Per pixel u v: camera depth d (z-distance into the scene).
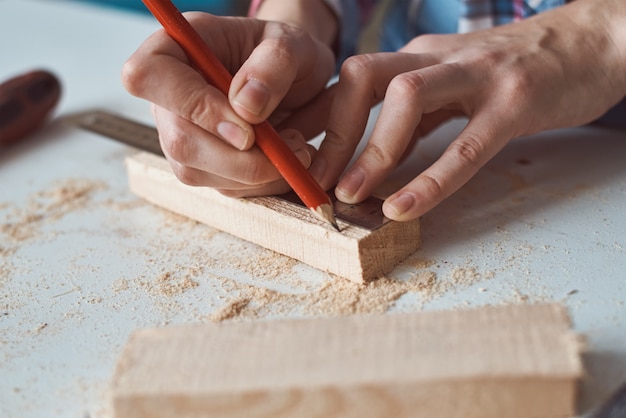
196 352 0.52
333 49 1.16
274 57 0.65
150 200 0.87
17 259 0.78
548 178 0.83
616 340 0.56
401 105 0.71
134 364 0.51
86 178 0.95
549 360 0.48
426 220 0.77
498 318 0.52
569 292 0.63
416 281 0.67
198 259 0.74
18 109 1.07
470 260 0.69
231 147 0.68
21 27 1.61
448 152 0.72
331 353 0.51
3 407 0.56
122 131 1.07
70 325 0.65
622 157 0.86
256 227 0.75
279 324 0.54
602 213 0.75
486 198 0.80
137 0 2.10
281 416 0.49
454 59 0.80
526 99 0.76
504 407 0.48
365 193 0.71
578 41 0.82
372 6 1.25
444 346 0.50
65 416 0.54
